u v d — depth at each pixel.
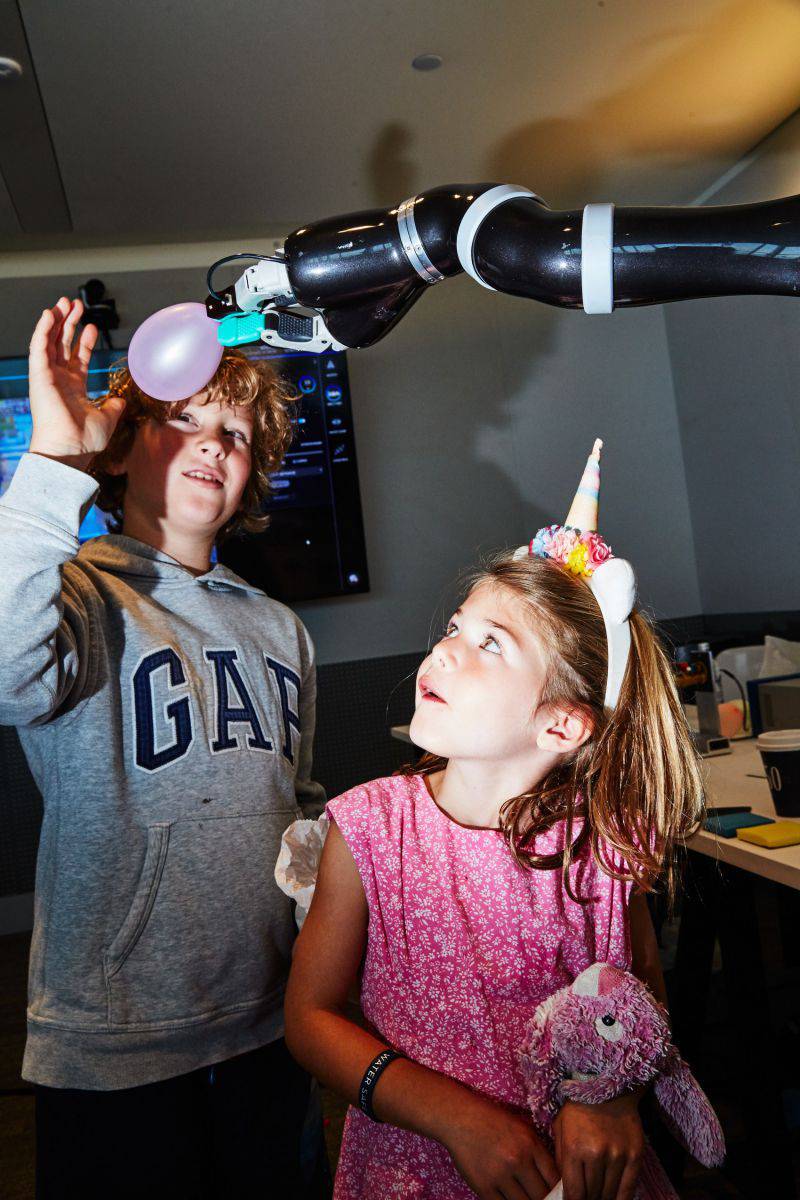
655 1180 0.87
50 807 1.10
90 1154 1.04
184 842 1.10
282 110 2.74
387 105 2.78
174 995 1.07
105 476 1.31
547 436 4.04
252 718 1.21
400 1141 0.86
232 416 1.26
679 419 4.18
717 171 3.52
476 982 0.87
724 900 1.56
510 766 0.93
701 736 2.15
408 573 3.88
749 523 3.81
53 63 2.40
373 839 0.93
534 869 0.90
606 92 2.85
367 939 0.95
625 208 0.61
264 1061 1.15
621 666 0.93
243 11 2.28
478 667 0.90
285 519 3.60
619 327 4.13
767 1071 1.55
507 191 0.66
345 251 0.70
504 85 2.74
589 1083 0.77
